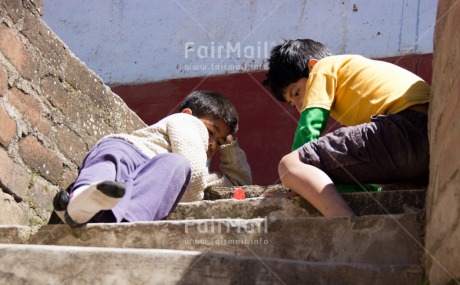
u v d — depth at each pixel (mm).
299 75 4320
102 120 5496
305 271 2914
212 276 2887
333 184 3525
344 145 3611
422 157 3514
